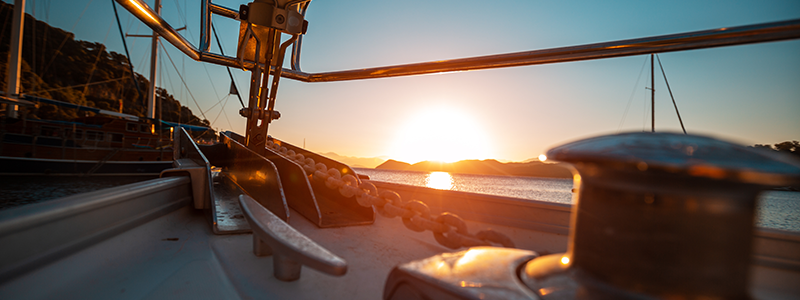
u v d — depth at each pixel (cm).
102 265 140
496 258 69
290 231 121
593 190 53
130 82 6425
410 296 66
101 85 5966
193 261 157
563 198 5734
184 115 6188
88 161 2220
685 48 142
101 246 147
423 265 67
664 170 41
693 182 43
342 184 225
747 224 44
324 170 270
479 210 234
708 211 43
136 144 2464
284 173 286
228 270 147
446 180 11669
